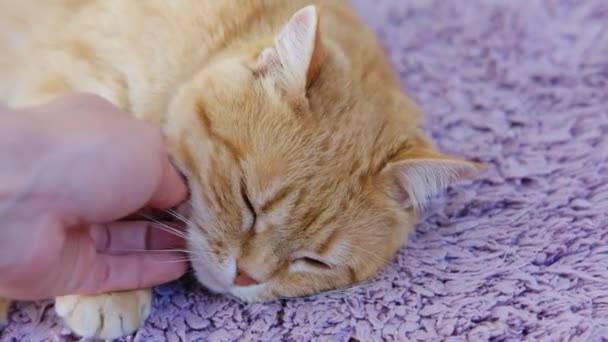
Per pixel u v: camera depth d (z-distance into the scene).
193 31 0.32
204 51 0.32
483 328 0.27
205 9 0.32
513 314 0.28
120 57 0.32
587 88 0.43
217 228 0.29
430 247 0.33
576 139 0.39
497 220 0.34
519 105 0.42
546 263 0.31
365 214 0.30
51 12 0.35
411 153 0.31
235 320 0.29
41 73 0.33
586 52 0.46
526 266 0.31
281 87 0.29
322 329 0.28
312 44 0.27
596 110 0.41
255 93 0.29
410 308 0.29
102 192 0.23
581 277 0.30
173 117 0.30
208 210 0.29
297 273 0.30
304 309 0.29
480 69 0.45
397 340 0.27
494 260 0.31
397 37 0.49
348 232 0.30
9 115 0.21
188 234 0.30
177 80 0.31
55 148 0.22
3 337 0.28
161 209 0.29
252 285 0.30
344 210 0.30
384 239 0.31
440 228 0.34
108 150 0.23
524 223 0.33
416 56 0.47
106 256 0.27
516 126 0.40
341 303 0.29
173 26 0.32
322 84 0.30
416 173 0.31
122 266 0.27
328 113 0.29
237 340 0.28
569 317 0.28
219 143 0.28
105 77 0.32
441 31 0.49
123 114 0.24
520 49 0.47
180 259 0.29
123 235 0.29
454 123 0.41
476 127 0.40
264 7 0.33
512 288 0.29
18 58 0.35
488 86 0.44
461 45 0.48
